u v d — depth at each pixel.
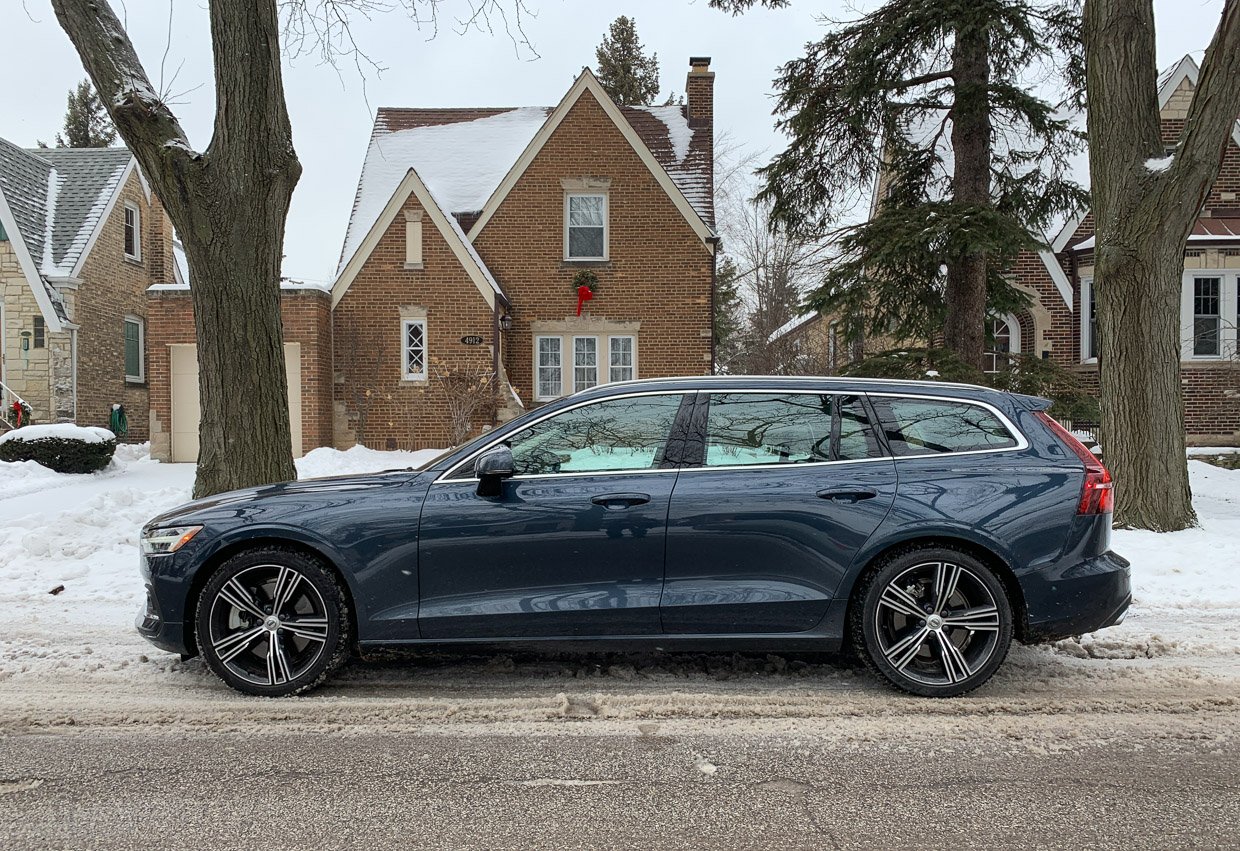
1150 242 8.83
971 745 3.96
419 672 5.02
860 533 4.42
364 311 17.81
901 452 4.57
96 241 21.08
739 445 4.61
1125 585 4.50
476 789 3.52
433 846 3.08
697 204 20.41
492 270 19.20
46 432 14.58
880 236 13.59
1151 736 4.06
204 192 7.44
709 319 19.11
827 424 4.64
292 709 4.42
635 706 4.45
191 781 3.60
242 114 7.41
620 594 4.45
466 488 4.54
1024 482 4.46
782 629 4.47
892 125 14.10
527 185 19.16
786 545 4.44
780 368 33.53
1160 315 8.90
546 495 4.48
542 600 4.45
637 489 4.48
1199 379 18.58
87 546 8.26
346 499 4.54
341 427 17.84
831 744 3.98
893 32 13.02
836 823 3.23
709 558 4.45
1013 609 4.55
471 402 17.00
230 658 4.55
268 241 7.68
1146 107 8.93
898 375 13.43
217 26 7.37
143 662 5.20
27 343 19.44
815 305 14.42
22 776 3.65
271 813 3.32
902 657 4.50
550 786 3.55
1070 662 5.14
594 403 4.70
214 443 7.62
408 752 3.90
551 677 4.92
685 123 22.09
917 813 3.31
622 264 19.14
